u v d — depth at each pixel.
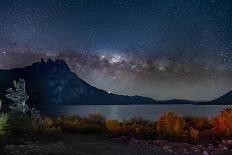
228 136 21.92
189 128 24.48
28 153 14.02
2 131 16.95
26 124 21.69
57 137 21.56
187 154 16.78
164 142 20.20
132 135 23.05
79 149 16.73
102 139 22.58
